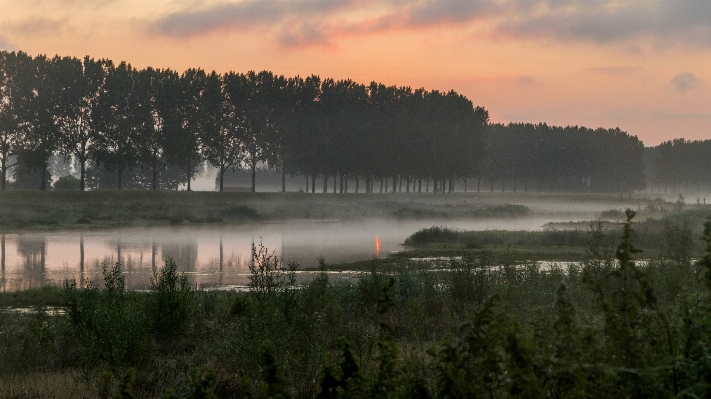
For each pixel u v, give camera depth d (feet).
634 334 13.88
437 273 67.56
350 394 14.28
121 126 307.99
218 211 277.44
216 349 38.29
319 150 354.54
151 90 319.27
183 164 323.37
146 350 36.50
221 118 335.06
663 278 39.17
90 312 43.06
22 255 133.80
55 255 134.51
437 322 43.96
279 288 45.01
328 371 14.69
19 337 41.45
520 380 12.84
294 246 160.25
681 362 12.81
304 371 28.12
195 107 329.31
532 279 52.65
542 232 169.07
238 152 344.28
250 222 267.59
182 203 282.97
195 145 324.80
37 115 293.02
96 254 136.87
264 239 183.01
